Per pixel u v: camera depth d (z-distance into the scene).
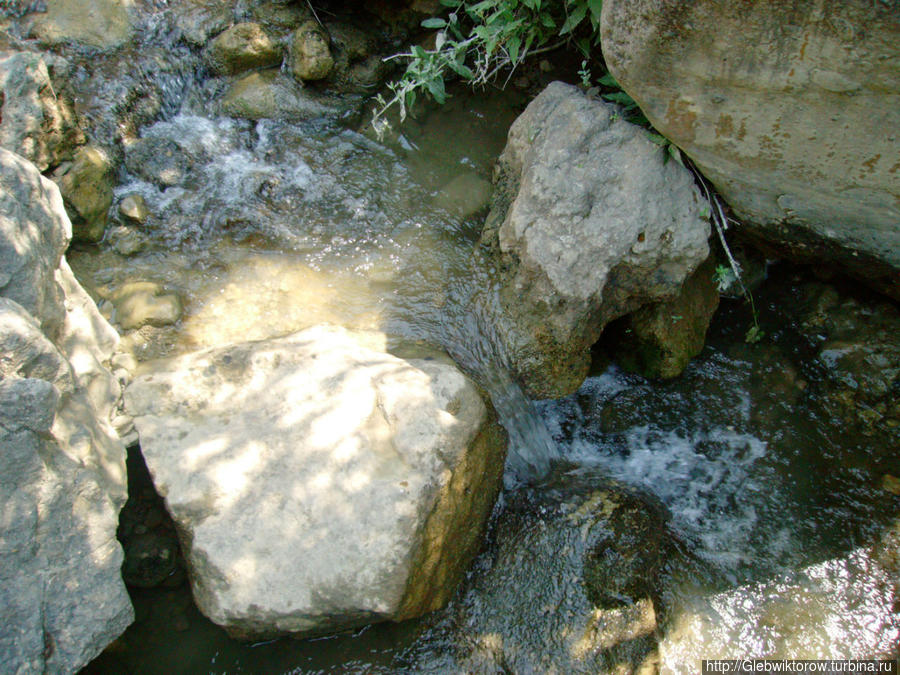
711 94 2.82
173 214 3.90
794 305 3.98
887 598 3.19
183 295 3.65
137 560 2.90
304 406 3.01
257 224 3.93
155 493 2.99
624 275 3.35
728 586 3.23
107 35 4.20
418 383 3.12
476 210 4.07
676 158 3.25
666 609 3.13
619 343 3.85
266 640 2.88
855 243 3.33
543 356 3.52
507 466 3.42
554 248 3.30
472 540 3.12
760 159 3.01
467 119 4.46
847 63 2.47
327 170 4.20
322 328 3.43
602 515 3.16
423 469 2.87
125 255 3.74
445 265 3.84
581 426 3.70
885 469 3.52
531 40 4.00
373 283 3.78
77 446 2.51
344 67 4.51
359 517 2.75
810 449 3.62
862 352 3.73
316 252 3.88
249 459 2.87
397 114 4.47
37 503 2.31
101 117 3.98
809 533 3.39
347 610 2.66
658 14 2.59
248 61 4.39
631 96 3.02
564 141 3.42
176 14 4.39
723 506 3.47
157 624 2.90
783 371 3.83
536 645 2.86
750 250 3.97
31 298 2.52
